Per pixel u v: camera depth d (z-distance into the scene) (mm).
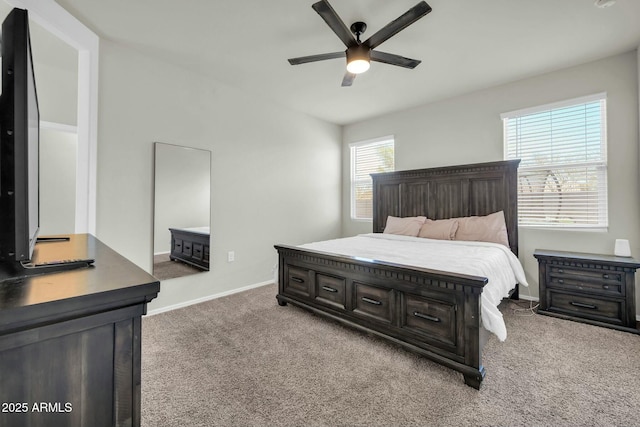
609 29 2385
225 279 3514
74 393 605
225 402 1598
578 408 1537
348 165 5172
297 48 2705
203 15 2230
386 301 2129
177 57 2883
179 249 3094
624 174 2791
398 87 3555
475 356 1702
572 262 2695
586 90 2957
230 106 3545
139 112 2797
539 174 3291
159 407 1558
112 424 653
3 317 514
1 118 733
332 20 1853
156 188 2910
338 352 2121
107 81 2586
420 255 2545
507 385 1735
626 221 2787
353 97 3889
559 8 2123
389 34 1962
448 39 2521
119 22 2322
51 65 3076
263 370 1899
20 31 736
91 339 625
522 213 3400
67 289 641
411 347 1965
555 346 2203
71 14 2207
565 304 2750
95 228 2488
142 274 795
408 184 4129
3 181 743
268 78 3338
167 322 2668
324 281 2594
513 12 2170
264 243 3965
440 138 4008
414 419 1471
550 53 2764
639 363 1958
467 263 2182
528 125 3357
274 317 2777
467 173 3625
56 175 3719
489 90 3578
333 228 5066
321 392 1681
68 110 3203
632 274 2443
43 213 3637
